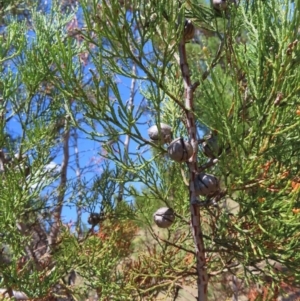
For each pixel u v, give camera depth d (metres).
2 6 6.38
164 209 2.88
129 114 2.55
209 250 2.82
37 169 4.77
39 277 4.48
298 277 2.68
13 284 4.35
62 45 2.54
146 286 3.43
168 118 3.57
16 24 4.68
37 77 4.36
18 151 5.12
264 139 2.46
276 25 2.54
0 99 4.81
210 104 2.46
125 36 2.46
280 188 2.61
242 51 2.70
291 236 2.65
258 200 2.54
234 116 2.38
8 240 4.41
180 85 3.45
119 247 5.02
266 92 2.45
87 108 2.77
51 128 4.95
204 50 2.55
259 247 2.48
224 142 2.45
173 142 2.62
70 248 4.73
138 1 2.44
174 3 2.59
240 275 3.42
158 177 3.78
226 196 2.84
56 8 4.96
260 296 3.31
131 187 3.50
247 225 2.80
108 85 2.54
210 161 2.77
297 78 2.35
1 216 4.24
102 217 4.92
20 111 4.79
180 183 3.89
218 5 2.88
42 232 6.50
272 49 2.53
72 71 2.57
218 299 6.49
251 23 2.68
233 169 2.39
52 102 4.85
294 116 2.51
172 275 3.23
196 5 3.13
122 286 3.41
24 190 4.46
